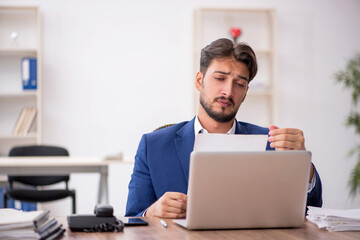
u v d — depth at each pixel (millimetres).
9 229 1156
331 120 5930
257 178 1338
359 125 5383
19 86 5367
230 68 1747
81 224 1350
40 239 1164
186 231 1342
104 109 5520
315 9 5914
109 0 5535
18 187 4711
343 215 1404
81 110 5480
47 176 4320
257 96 5773
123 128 5555
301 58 5895
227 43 1761
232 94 1761
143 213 1671
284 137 1567
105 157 3959
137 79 5586
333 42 5945
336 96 5938
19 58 5371
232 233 1314
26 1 5383
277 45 5605
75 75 5469
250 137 1446
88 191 5473
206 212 1336
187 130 1859
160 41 5629
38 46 5168
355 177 5207
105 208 1388
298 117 5883
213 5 5727
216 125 1818
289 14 5859
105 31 5523
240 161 1320
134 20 5586
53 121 5430
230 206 1343
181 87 5660
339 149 5938
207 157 1304
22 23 5367
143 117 5594
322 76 5922
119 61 5555
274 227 1391
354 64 5348
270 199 1359
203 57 1796
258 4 5797
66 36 5453
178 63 5660
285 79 5863
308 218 1516
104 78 5523
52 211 5391
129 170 5559
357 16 5984
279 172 1346
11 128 5340
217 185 1322
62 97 5449
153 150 1836
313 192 1697
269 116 5762
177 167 1804
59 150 4434
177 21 5652
